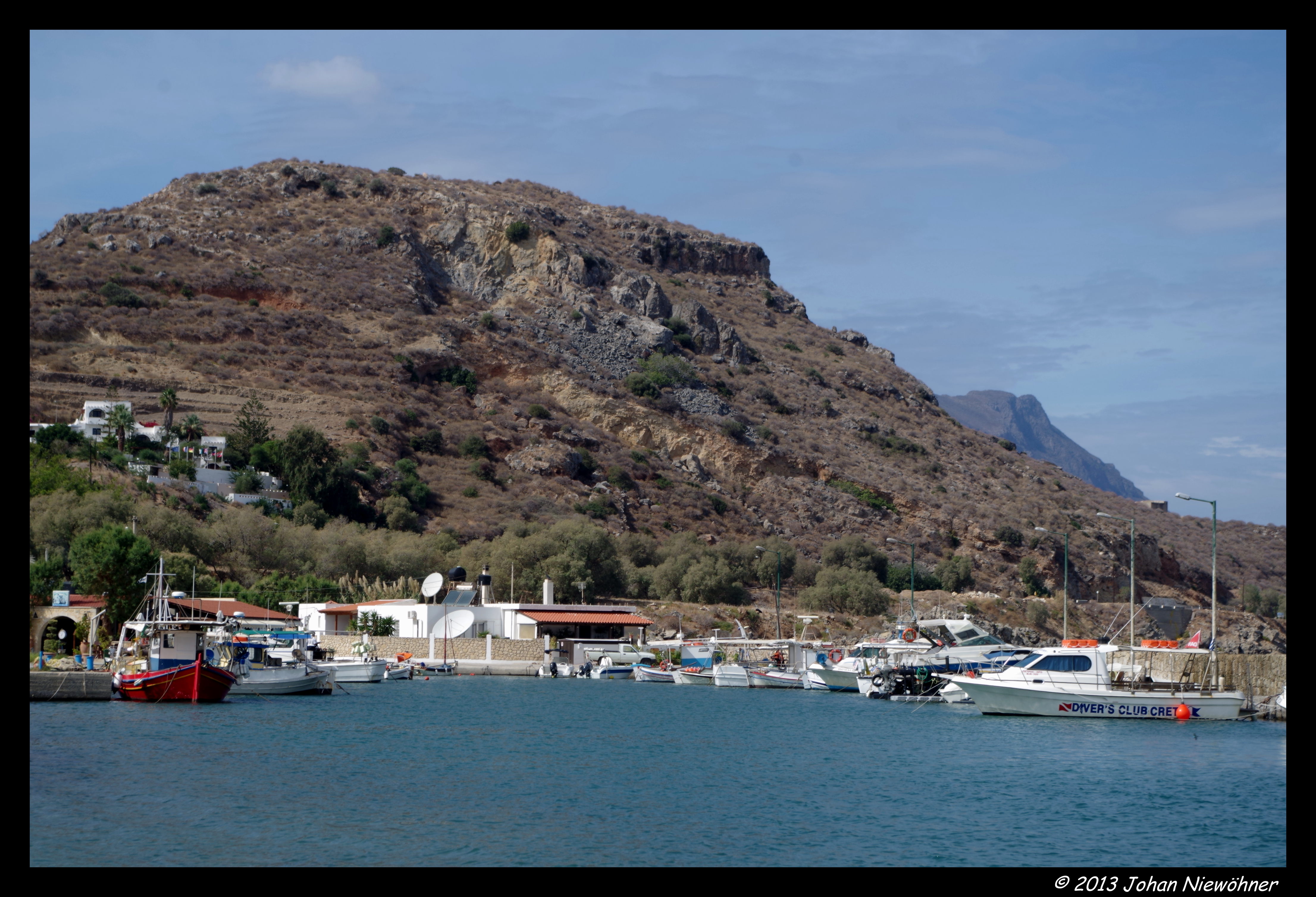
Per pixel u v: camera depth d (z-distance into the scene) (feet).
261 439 472.03
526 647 349.61
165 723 182.70
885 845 110.93
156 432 451.12
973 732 192.95
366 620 341.41
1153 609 319.88
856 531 571.28
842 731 195.93
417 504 475.72
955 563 529.04
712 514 547.90
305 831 110.52
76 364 502.38
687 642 353.31
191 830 109.40
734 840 111.55
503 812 121.49
